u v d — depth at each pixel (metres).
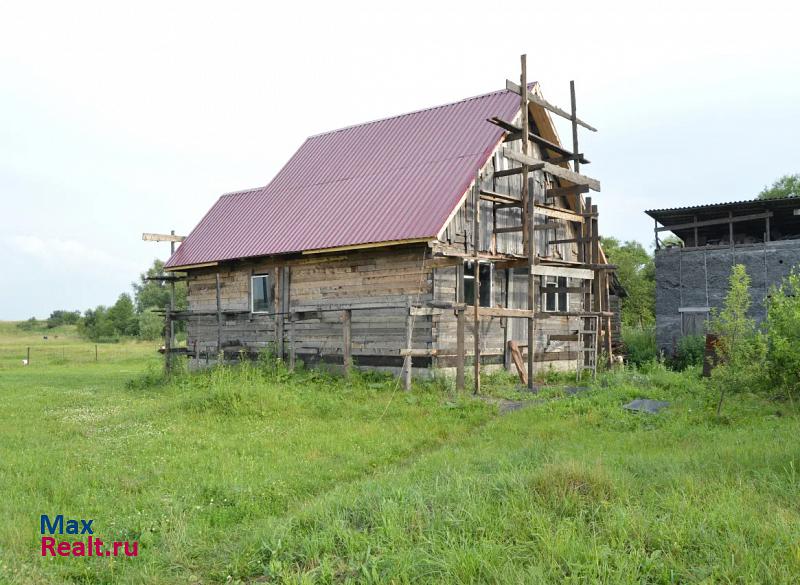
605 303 24.47
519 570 5.45
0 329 115.56
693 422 12.52
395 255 19.94
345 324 18.72
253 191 28.19
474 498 7.10
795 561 5.34
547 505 6.84
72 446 11.77
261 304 23.84
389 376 19.17
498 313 18.41
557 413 14.11
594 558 5.57
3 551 6.62
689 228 31.88
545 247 24.48
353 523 6.92
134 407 16.50
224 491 8.54
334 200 23.22
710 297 30.28
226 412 14.95
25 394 20.28
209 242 26.20
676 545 5.75
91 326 85.00
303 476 9.52
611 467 8.45
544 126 23.66
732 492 7.00
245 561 6.29
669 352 30.97
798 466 8.16
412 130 24.69
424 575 5.58
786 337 14.05
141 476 9.55
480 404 15.50
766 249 28.98
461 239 20.31
